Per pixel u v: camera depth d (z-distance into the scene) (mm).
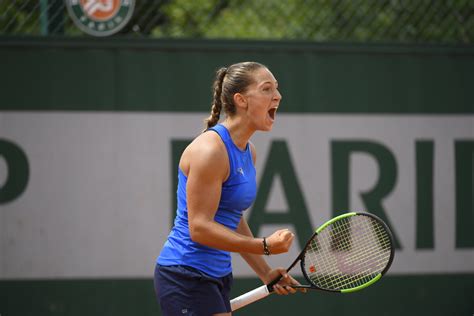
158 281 10352
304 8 20594
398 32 19609
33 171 16000
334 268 11906
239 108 10094
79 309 16141
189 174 9656
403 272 17109
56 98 16078
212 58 16578
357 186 16969
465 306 17281
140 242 16312
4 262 15906
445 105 17328
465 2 19156
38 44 15992
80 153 16141
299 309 16766
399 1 19562
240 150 10109
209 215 9609
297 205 16734
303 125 16828
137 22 17844
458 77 17359
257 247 9523
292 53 16828
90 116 16188
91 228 16172
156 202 16359
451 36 19219
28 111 15992
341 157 16938
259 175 16641
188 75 16484
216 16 21109
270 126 10211
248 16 21156
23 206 15969
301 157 16797
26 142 15984
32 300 16000
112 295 16250
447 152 17328
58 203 16078
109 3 16469
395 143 17141
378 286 17047
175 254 10188
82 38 16156
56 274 16062
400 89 17172
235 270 16516
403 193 17141
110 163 16250
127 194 16281
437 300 17203
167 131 16438
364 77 17047
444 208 17266
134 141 16312
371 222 12102
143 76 16359
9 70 15922
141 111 16344
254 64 10195
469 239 17344
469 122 17406
